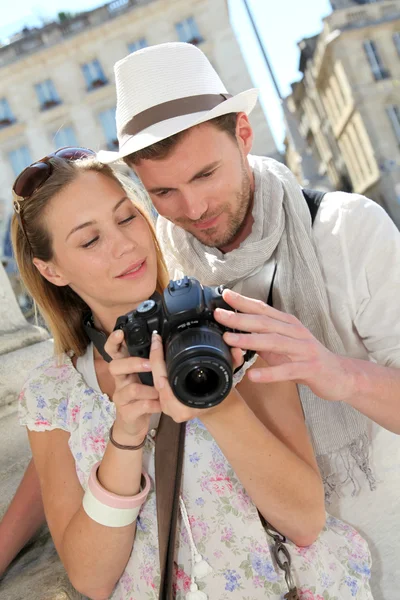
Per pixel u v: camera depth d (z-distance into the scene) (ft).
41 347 7.82
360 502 6.35
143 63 5.86
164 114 5.71
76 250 5.08
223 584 4.73
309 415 6.19
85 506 4.68
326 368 4.52
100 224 5.04
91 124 85.40
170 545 4.65
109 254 5.05
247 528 4.80
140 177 5.95
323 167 131.13
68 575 5.05
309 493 4.75
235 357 4.29
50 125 85.51
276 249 6.24
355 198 6.14
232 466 4.66
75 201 5.02
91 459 5.05
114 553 4.71
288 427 5.03
